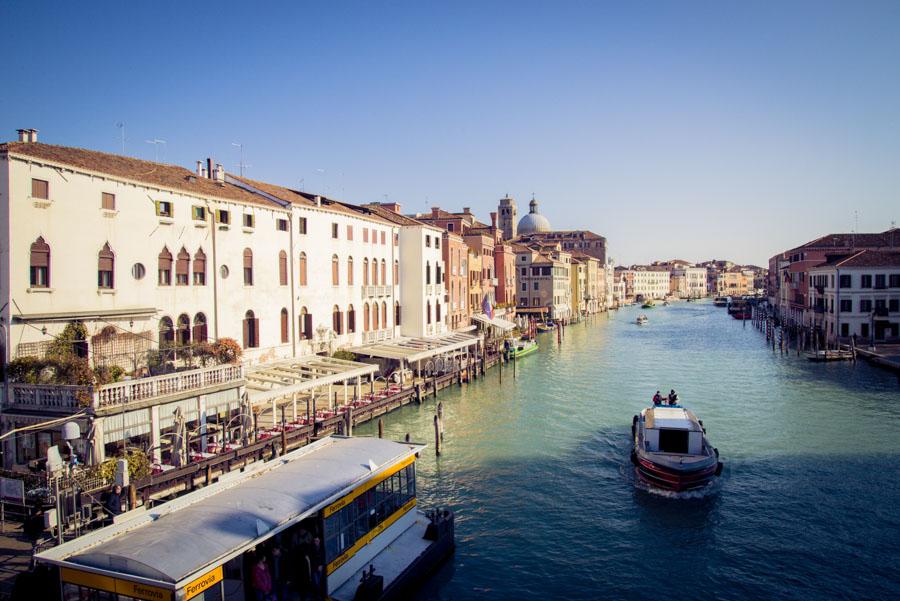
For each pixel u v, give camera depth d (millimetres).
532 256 97250
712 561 17969
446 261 54719
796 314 78562
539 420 33812
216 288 28031
